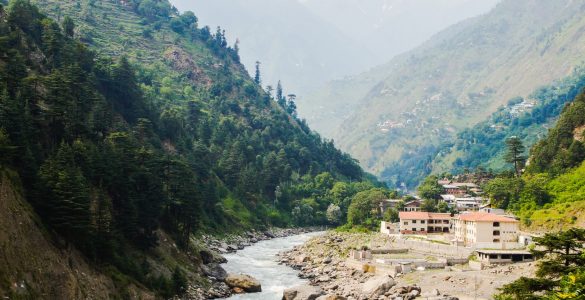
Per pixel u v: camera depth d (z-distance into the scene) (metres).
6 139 96.38
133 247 121.12
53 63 159.25
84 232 98.56
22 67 131.00
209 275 138.25
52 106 125.12
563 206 174.75
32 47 157.00
